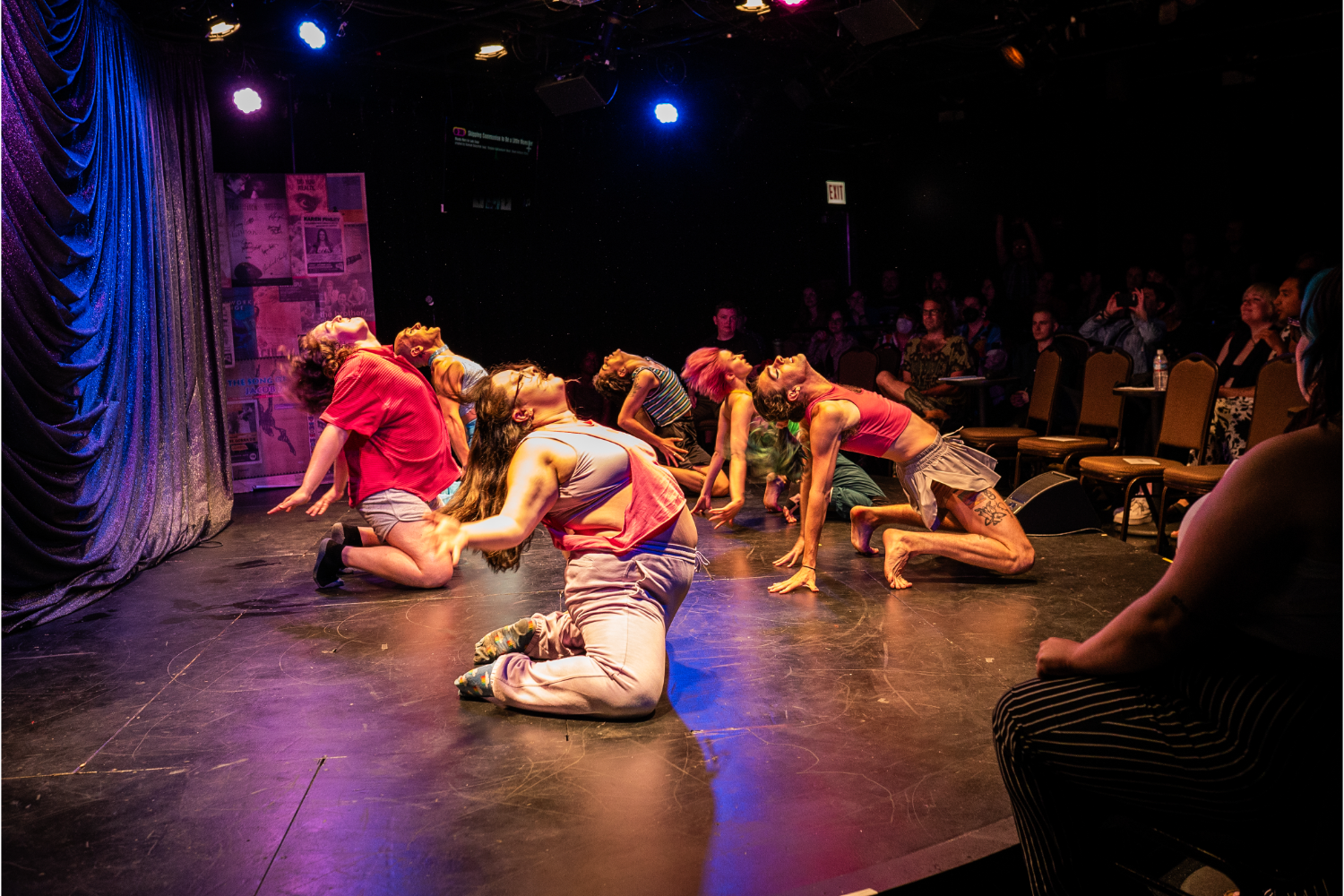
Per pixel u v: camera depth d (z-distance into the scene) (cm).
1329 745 121
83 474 424
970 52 870
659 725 263
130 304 489
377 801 221
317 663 324
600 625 265
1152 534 538
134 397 484
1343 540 117
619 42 809
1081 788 143
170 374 538
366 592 418
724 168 1102
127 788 232
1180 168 996
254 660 328
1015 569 406
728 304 732
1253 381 554
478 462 263
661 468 276
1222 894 198
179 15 583
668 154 1057
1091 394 603
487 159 879
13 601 371
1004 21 716
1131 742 136
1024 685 149
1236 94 947
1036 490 507
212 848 202
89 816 217
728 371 502
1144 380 609
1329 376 120
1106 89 895
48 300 395
